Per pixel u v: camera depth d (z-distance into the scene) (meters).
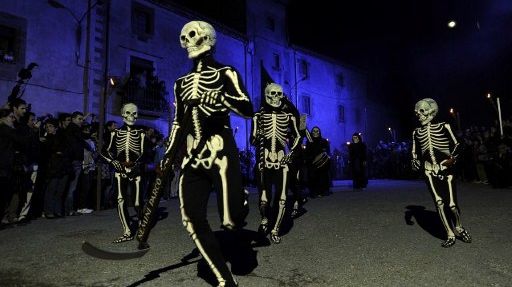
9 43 13.88
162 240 4.91
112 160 5.08
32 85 14.18
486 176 13.70
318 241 4.64
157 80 18.72
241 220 2.71
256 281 3.16
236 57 23.97
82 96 15.66
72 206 8.00
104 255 2.44
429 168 4.52
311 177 10.80
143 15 18.88
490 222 5.49
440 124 4.54
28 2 14.22
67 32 15.34
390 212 6.76
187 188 2.72
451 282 3.05
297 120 5.13
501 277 3.15
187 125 2.79
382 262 3.65
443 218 4.38
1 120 6.46
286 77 28.19
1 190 6.38
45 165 7.90
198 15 21.47
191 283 3.15
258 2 26.41
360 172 12.95
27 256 4.22
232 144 2.79
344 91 34.19
